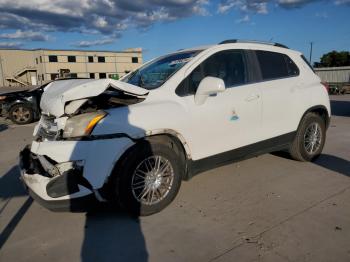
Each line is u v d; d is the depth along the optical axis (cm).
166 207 370
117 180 332
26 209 382
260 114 434
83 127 318
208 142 389
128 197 335
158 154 347
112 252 289
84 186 316
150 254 283
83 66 6750
